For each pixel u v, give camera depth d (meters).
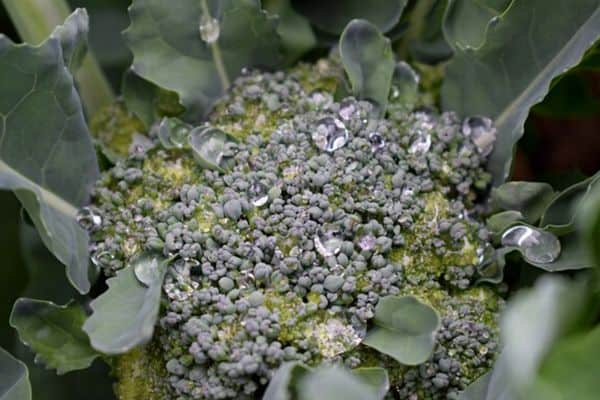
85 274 0.40
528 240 0.40
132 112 0.45
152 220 0.40
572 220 0.39
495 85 0.42
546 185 0.41
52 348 0.40
